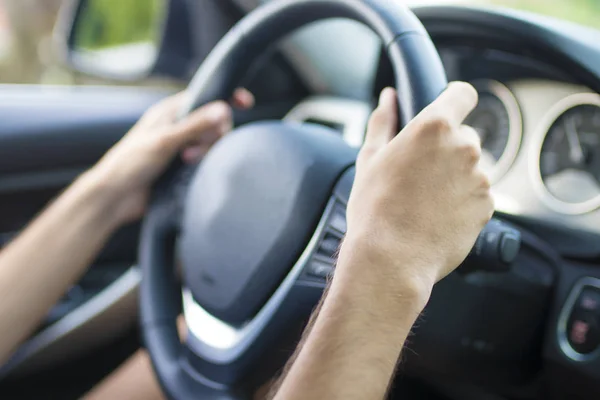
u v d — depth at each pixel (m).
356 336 0.50
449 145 0.51
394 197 0.51
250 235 0.70
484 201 0.53
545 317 0.84
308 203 0.68
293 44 1.46
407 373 1.04
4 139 1.37
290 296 0.67
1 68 2.06
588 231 0.82
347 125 1.41
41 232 0.90
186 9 1.64
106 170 0.91
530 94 0.93
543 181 0.89
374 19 0.65
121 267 1.45
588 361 0.79
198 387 0.73
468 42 0.93
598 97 0.85
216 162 0.77
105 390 0.96
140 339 1.29
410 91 0.60
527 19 0.82
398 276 0.50
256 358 0.70
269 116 1.58
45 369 1.20
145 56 1.79
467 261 0.66
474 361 0.83
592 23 0.98
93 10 1.88
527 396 0.92
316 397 0.49
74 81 1.93
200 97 0.89
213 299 0.72
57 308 1.27
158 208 0.91
